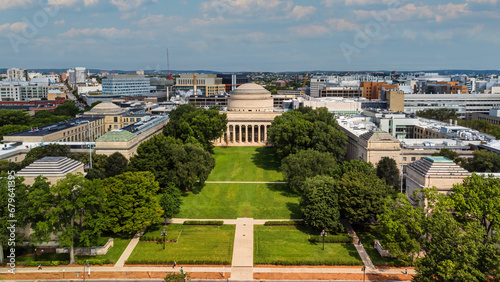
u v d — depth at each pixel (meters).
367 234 125.50
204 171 167.50
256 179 185.12
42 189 102.62
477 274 80.62
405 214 102.31
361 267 105.81
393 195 132.38
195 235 125.50
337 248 116.19
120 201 118.25
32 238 102.44
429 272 86.69
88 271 101.06
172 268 105.19
